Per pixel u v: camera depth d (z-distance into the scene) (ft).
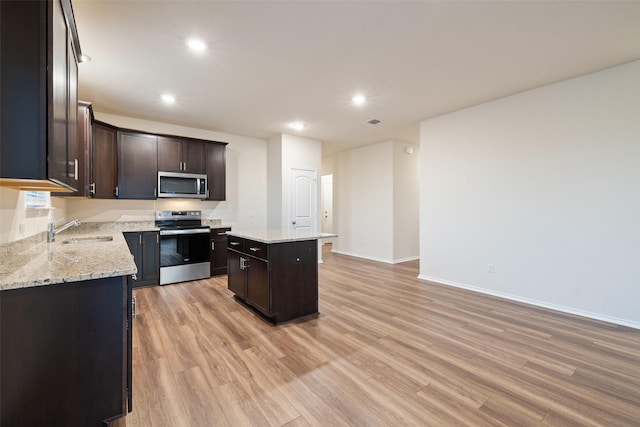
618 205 9.50
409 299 12.00
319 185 19.61
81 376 4.24
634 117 9.18
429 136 14.79
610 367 6.92
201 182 15.43
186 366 6.95
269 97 11.95
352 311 10.67
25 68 3.73
